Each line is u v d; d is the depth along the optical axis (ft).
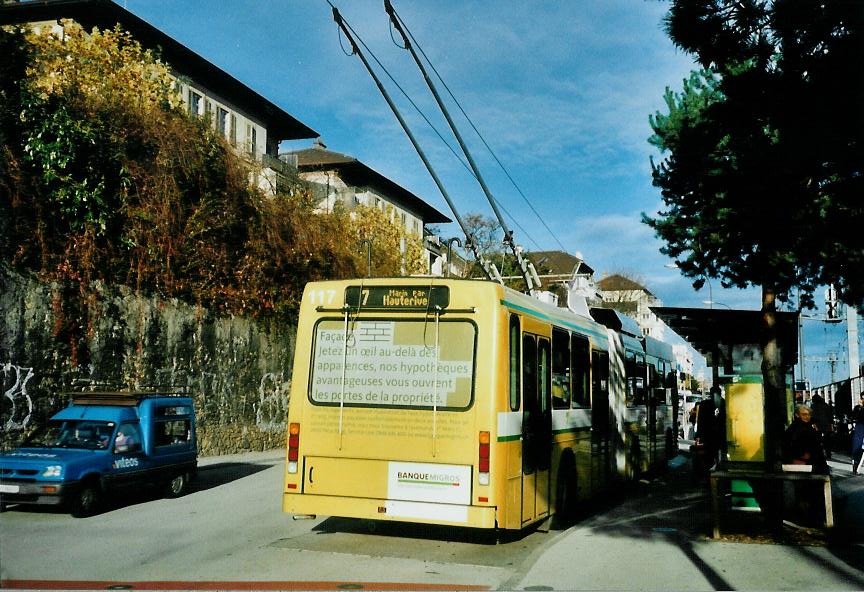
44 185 54.24
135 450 42.32
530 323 32.04
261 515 39.09
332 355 30.04
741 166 28.27
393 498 28.40
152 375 62.95
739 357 43.83
